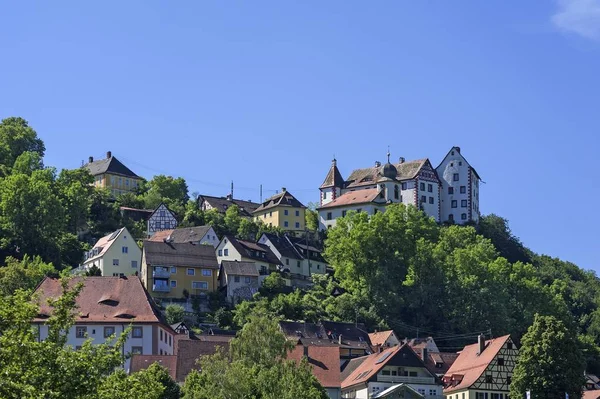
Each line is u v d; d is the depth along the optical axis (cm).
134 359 15375
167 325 17338
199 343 15588
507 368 17750
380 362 17750
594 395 18125
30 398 5744
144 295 16962
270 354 14075
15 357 5966
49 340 6219
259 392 12150
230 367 12406
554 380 15625
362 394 17588
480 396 17550
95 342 16338
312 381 12506
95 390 6191
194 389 12212
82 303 16688
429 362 19975
